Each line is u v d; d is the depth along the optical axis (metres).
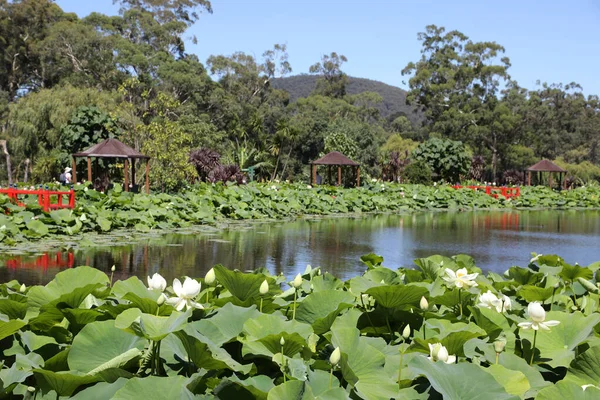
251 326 2.60
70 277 3.48
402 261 10.62
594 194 35.25
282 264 9.68
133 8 57.47
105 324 2.57
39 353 2.68
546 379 2.71
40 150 36.44
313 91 88.00
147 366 2.45
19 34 50.53
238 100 57.81
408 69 66.56
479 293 3.88
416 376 2.38
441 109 63.62
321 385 2.29
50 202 15.21
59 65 49.66
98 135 23.20
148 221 14.19
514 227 18.05
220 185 22.52
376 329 3.19
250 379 2.24
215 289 3.76
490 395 2.04
